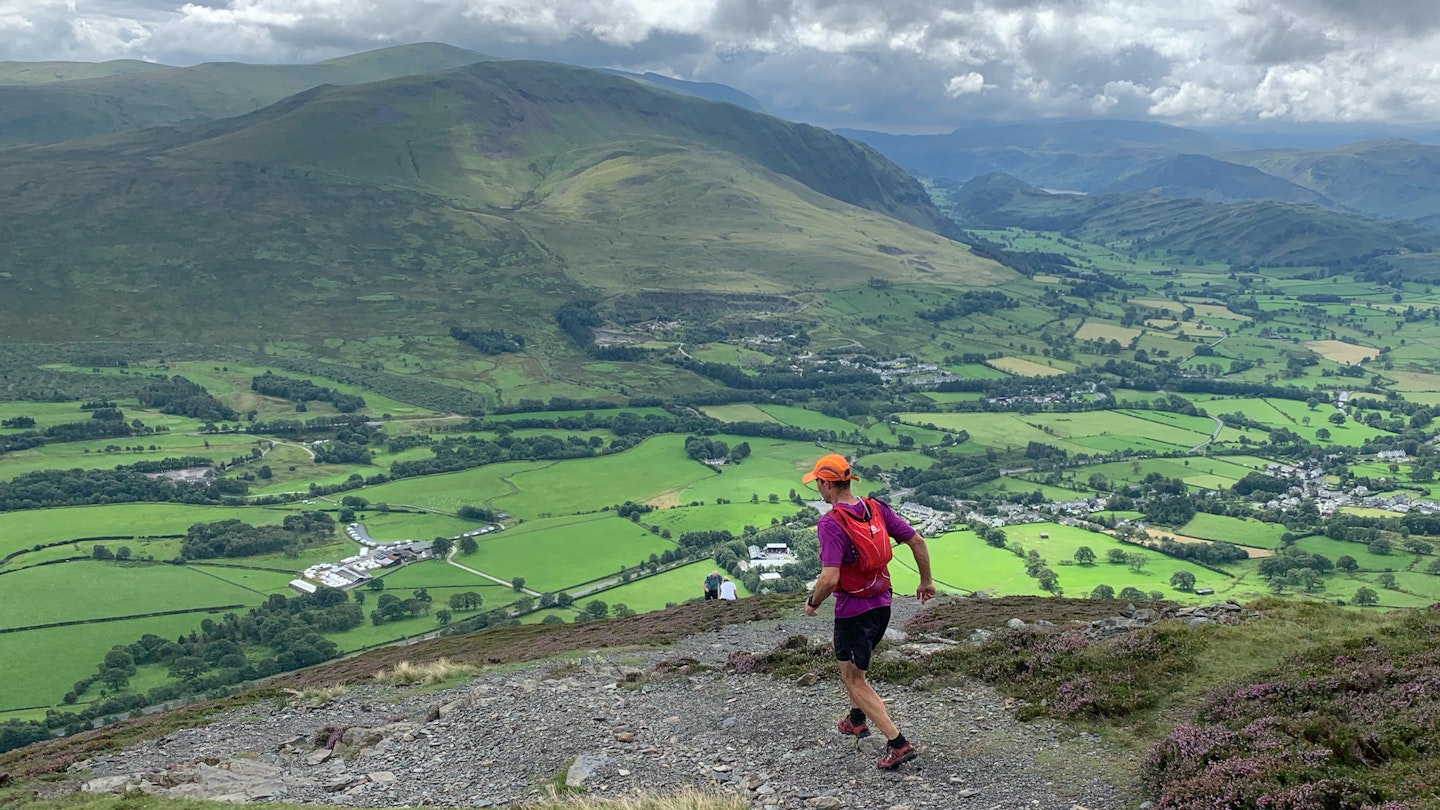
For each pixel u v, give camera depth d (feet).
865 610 40.22
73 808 53.06
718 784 43.09
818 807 38.52
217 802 51.39
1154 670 52.39
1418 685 41.01
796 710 54.60
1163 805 34.12
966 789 38.83
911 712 51.55
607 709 61.52
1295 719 39.29
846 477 40.16
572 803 42.24
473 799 47.80
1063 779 39.09
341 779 54.75
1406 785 31.48
